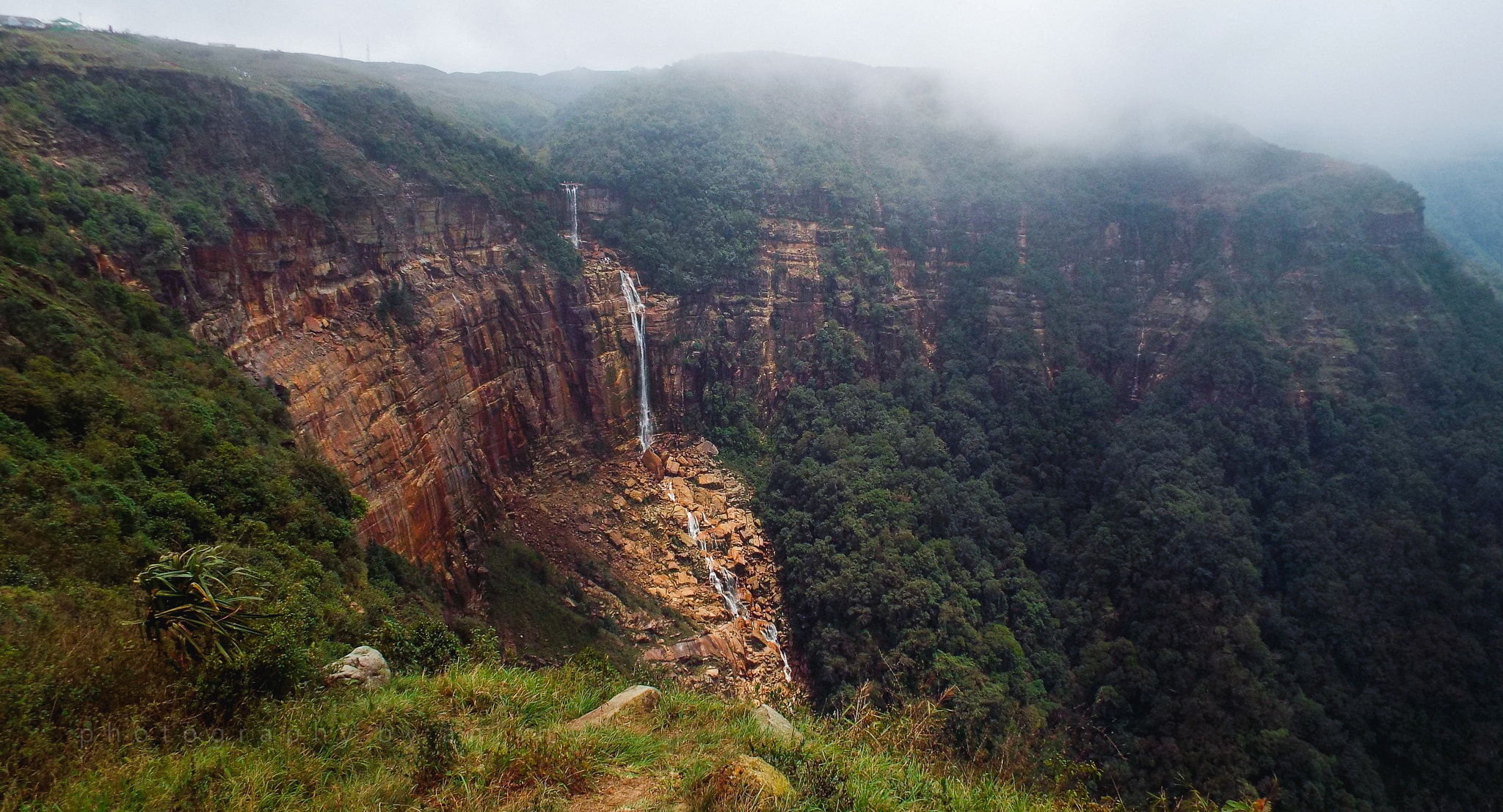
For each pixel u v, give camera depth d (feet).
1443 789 128.57
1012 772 44.19
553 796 29.96
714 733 37.14
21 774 26.30
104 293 86.99
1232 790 121.90
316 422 109.91
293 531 74.23
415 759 31.07
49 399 63.52
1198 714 132.26
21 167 90.33
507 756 31.63
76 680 31.01
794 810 30.32
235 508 71.20
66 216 91.20
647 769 33.12
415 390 134.92
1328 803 122.62
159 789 26.17
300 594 58.54
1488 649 136.26
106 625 39.55
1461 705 132.26
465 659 53.67
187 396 81.71
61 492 54.24
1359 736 133.59
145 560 53.36
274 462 83.35
